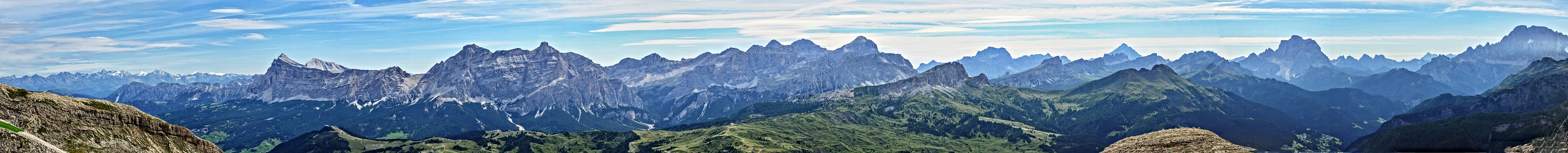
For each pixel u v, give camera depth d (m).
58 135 172.38
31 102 176.75
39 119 173.62
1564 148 195.00
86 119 181.88
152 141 189.88
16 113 170.62
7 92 176.62
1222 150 107.00
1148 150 111.38
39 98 180.50
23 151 156.75
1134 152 112.75
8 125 162.75
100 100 192.88
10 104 172.88
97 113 184.88
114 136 180.88
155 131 193.88
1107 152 115.88
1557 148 198.38
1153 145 112.31
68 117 180.12
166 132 196.00
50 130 172.62
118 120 188.25
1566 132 199.62
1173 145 110.06
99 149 174.50
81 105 185.62
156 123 195.38
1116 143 119.50
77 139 174.38
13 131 161.00
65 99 186.38
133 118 191.50
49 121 175.00
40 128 170.75
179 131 198.50
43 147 161.88
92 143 175.12
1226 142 110.62
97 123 182.88
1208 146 108.88
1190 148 108.19
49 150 162.38
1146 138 116.56
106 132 180.88
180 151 192.38
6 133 157.00
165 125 196.75
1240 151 106.75
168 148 190.50
